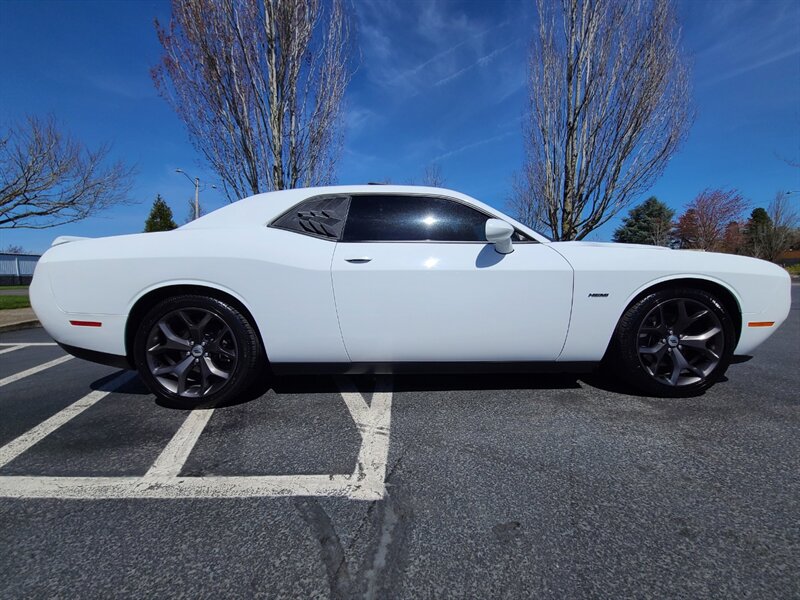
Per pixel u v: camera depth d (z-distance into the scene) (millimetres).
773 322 2566
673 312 2588
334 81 7777
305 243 2490
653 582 1216
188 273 2387
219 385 2482
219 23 6699
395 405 2551
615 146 7840
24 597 1187
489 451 1981
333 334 2432
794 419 2305
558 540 1385
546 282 2441
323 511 1550
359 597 1172
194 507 1587
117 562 1313
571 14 7836
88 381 3260
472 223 2588
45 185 12227
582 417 2350
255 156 7289
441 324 2436
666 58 7359
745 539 1384
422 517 1506
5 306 9930
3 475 1825
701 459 1890
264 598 1175
